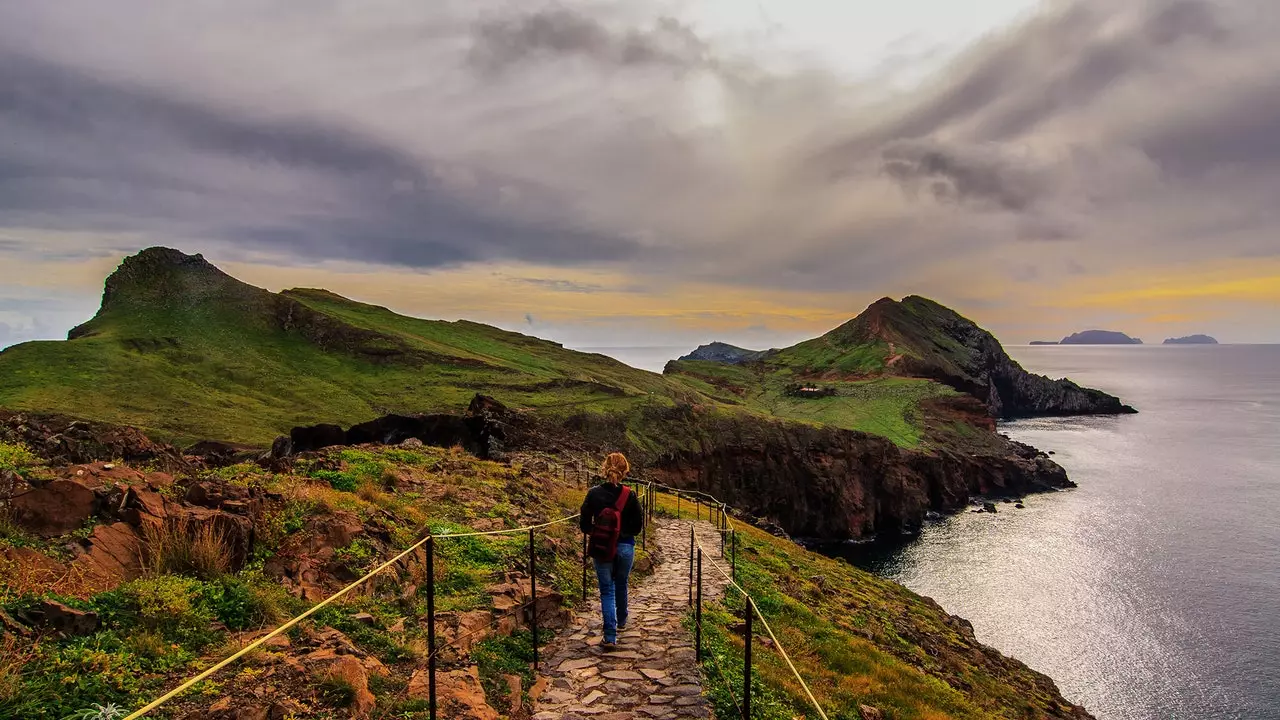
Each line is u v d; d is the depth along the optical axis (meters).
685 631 10.96
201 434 74.44
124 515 8.53
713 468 102.62
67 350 100.00
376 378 115.56
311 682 6.30
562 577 13.35
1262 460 130.38
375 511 13.43
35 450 13.16
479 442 38.91
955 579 65.56
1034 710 20.62
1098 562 69.38
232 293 136.00
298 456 19.44
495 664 8.55
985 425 166.38
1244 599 57.22
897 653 18.84
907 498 105.44
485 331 181.25
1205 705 40.41
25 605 6.13
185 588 7.61
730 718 7.94
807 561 32.44
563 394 112.06
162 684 5.85
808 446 108.12
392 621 8.82
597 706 7.90
